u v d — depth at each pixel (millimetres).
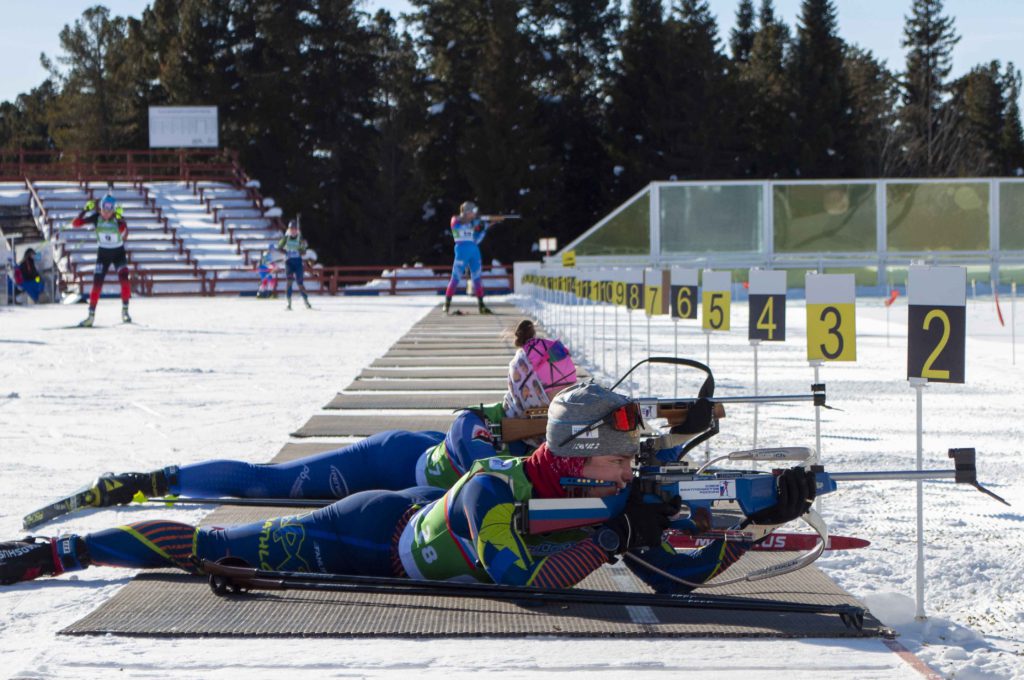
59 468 25062
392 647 13242
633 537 14078
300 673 12375
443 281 160750
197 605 14875
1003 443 29000
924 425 32312
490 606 14797
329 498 20828
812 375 46125
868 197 126688
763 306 25125
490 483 14570
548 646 13312
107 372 46250
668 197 126938
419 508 15883
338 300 129750
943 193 126812
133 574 16734
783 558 17453
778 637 13594
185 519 20062
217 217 175625
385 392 39375
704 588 15688
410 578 15430
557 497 14523
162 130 191125
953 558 17625
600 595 14500
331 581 15156
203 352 55969
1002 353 56625
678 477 14211
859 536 19203
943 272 15422
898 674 12344
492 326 76250
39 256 128375
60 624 14352
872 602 15266
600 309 99375
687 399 18406
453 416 33156
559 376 19844
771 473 14414
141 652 13062
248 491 20828
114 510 20906
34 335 66938
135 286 147875
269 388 40812
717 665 12625
